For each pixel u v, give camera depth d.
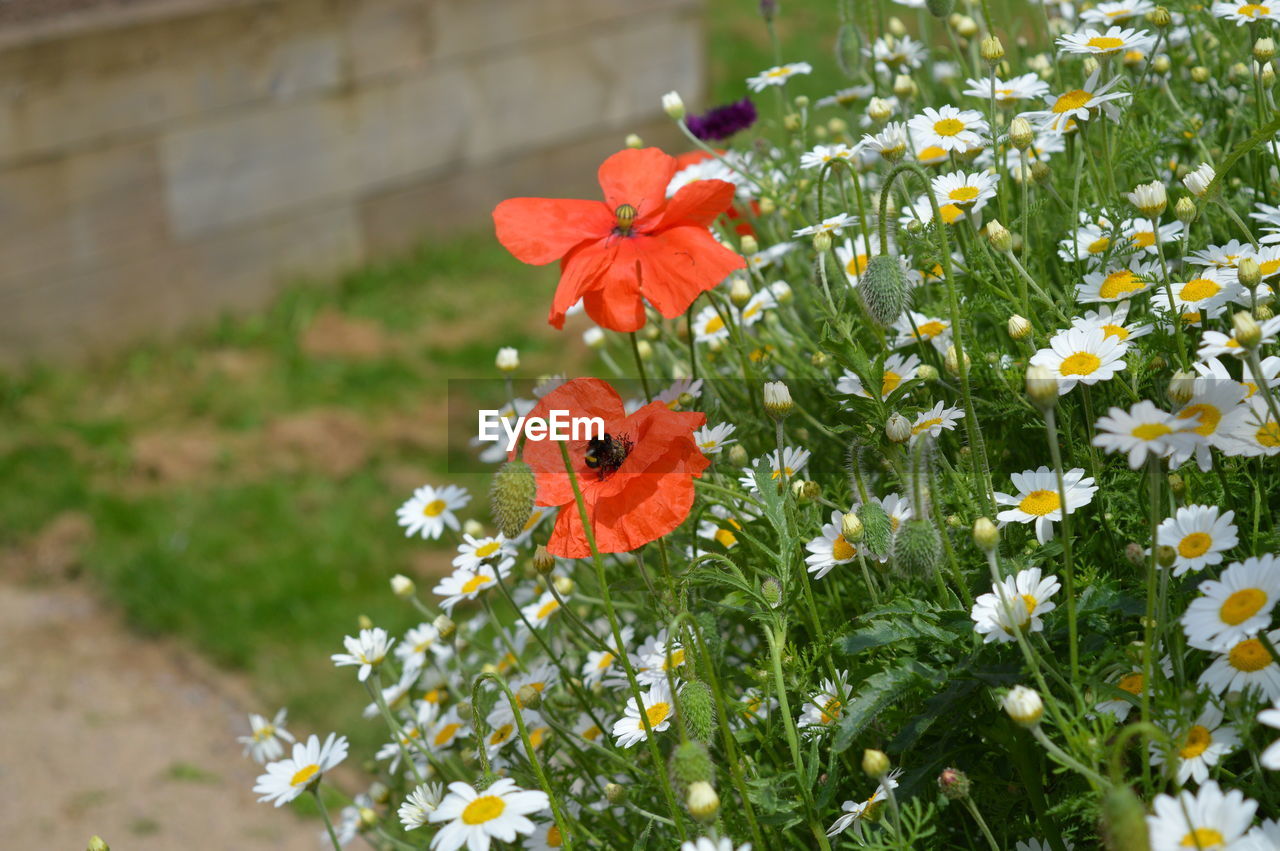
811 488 0.58
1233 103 0.71
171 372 1.70
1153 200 0.55
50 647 1.25
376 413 1.56
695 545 0.61
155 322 1.76
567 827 0.61
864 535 0.54
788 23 2.26
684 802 0.50
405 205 1.94
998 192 0.64
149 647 1.25
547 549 0.61
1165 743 0.45
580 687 0.66
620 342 0.86
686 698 0.51
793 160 0.81
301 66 1.81
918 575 0.52
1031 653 0.49
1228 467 0.55
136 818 1.03
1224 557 0.53
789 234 0.77
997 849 0.49
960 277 0.65
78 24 1.64
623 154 0.63
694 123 0.84
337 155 1.86
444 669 0.76
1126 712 0.50
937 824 0.54
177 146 1.74
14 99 1.61
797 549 0.55
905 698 0.53
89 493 1.45
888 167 0.66
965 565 0.56
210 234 1.78
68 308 1.70
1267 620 0.46
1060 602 0.54
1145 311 0.57
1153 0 0.71
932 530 0.52
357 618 1.22
